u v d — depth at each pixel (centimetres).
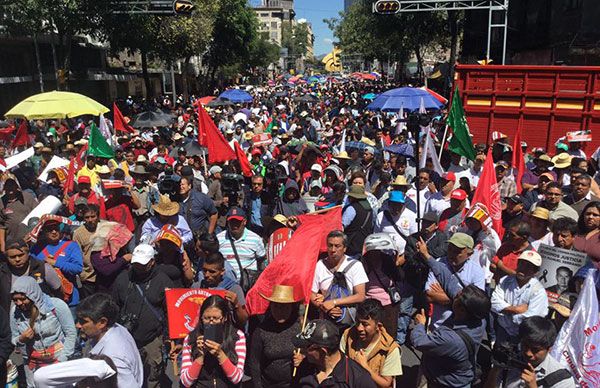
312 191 879
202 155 1094
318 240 469
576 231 533
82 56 3216
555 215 638
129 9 2164
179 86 5575
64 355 462
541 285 478
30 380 474
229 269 552
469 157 901
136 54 4712
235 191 773
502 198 845
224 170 936
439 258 538
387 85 6053
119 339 380
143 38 2844
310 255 461
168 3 2188
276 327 405
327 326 345
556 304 473
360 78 7775
